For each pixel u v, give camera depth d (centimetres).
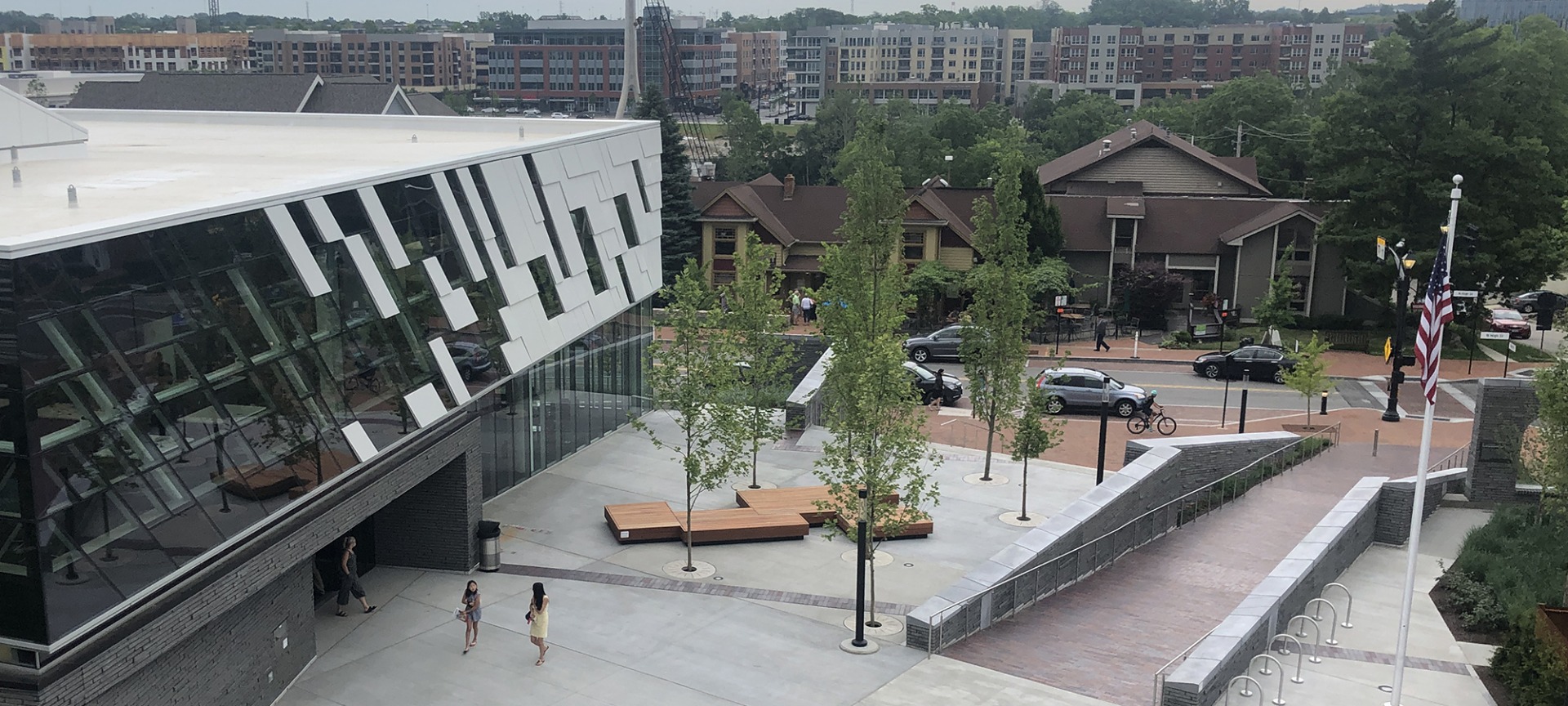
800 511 3197
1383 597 2841
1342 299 6612
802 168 12350
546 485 3459
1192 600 2780
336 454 2250
